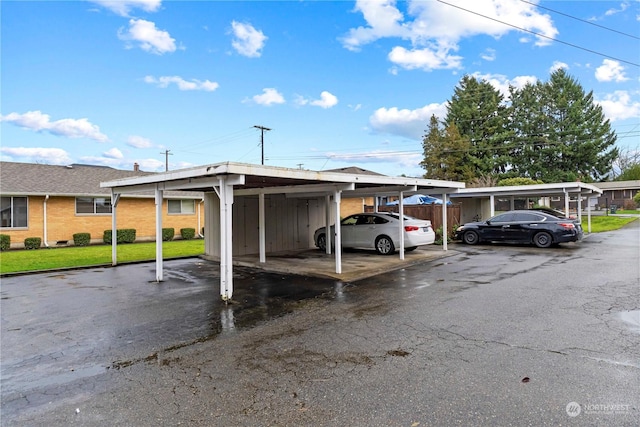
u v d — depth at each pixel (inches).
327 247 528.1
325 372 149.3
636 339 175.3
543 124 1779.0
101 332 208.7
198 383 143.3
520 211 595.8
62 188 722.2
